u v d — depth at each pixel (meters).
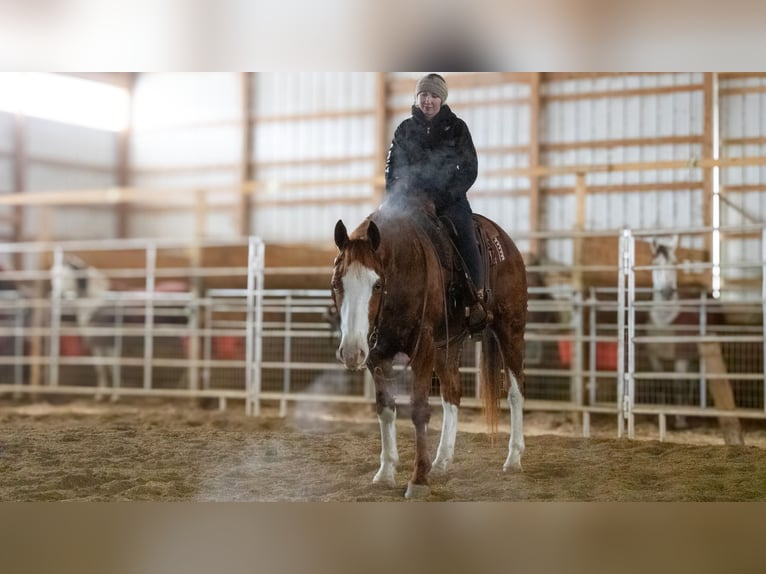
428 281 4.16
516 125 13.34
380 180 10.37
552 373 7.35
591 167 8.73
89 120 16.25
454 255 4.48
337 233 4.00
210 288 11.96
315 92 15.24
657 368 9.25
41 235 14.13
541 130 13.16
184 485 4.57
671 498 4.40
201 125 16.09
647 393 9.64
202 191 11.08
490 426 4.96
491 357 4.98
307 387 11.16
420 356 4.17
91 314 11.43
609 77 12.72
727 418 7.70
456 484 4.54
